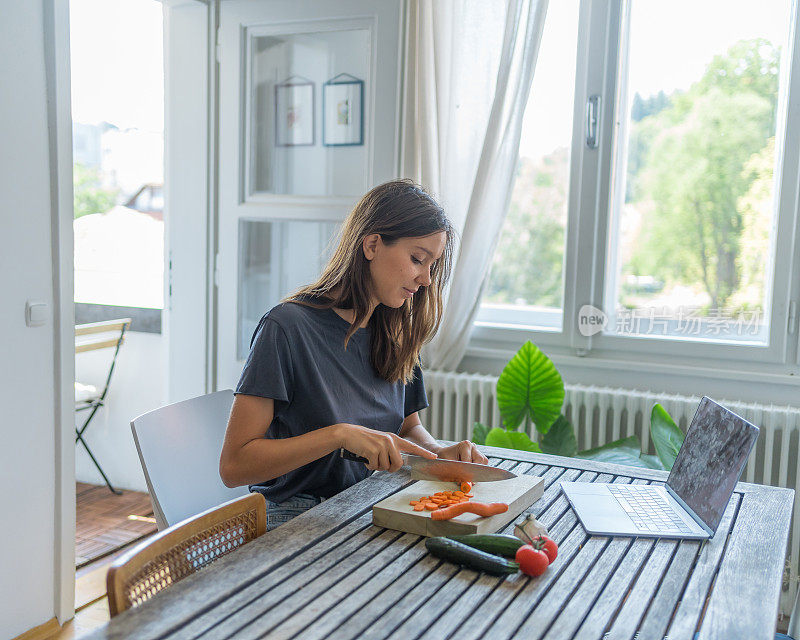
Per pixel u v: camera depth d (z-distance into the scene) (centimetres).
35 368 223
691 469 150
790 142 256
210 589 109
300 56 306
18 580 222
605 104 278
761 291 268
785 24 258
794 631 170
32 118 216
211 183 321
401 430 192
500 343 300
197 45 316
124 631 97
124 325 350
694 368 270
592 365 283
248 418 150
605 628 102
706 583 117
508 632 100
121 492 369
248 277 324
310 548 125
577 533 135
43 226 222
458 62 281
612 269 286
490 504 134
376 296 164
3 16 206
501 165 279
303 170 312
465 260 283
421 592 110
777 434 257
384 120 292
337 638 97
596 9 276
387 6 287
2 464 215
